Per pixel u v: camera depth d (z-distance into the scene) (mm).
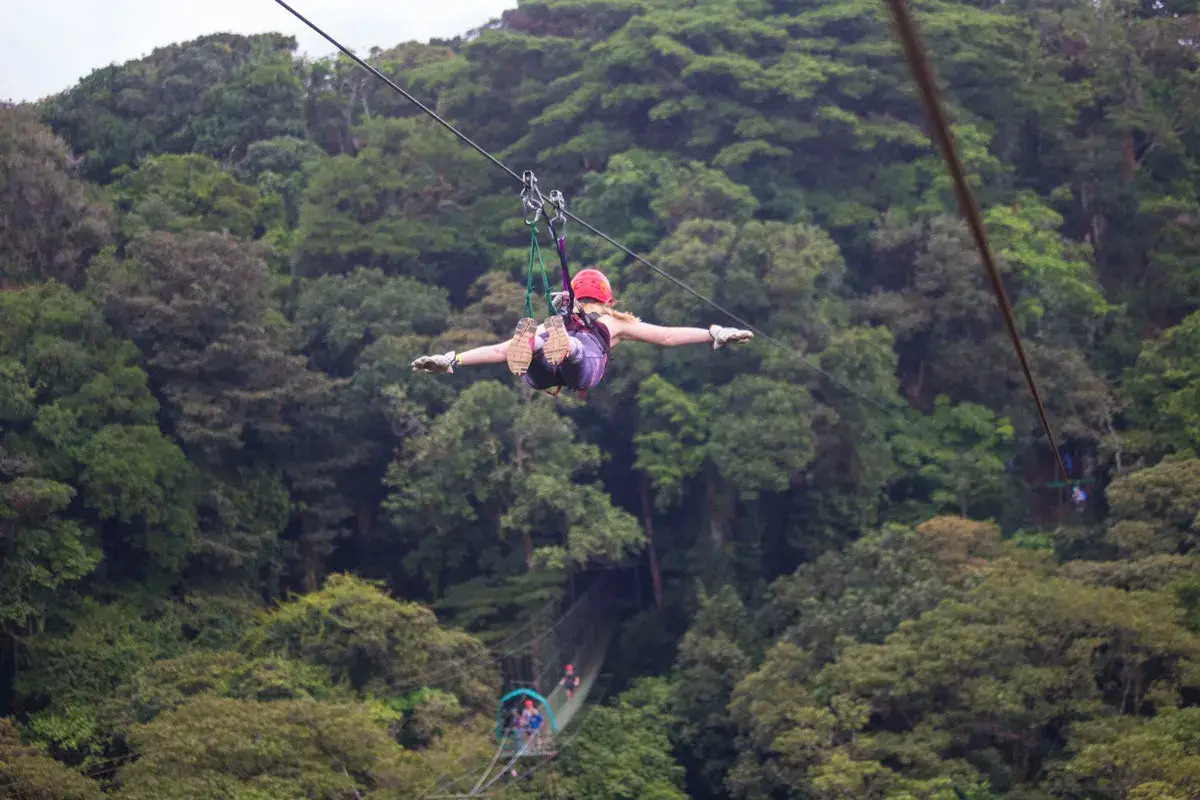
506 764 46500
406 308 61625
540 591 54969
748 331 12000
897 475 60969
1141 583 46375
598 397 60531
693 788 52906
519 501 55781
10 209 56250
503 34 73875
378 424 60625
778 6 74188
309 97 79875
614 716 52719
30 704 46281
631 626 61281
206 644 50875
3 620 46062
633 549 57156
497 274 63750
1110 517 56281
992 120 72812
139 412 53312
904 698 44312
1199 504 48719
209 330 56969
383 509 62250
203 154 73875
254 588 57062
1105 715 41938
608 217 65250
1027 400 62812
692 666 54750
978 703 42031
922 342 65562
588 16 74438
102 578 51531
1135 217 72750
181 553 52406
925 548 51812
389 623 48312
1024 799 40469
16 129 57438
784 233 59719
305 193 69312
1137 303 69875
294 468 59281
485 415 55781
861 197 68188
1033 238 64688
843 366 58531
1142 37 76500
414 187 69062
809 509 61094
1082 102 73562
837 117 66312
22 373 50312
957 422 62219
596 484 59344
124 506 50312
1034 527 60844
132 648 47812
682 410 58219
